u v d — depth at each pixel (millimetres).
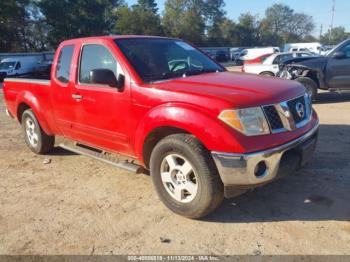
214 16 90625
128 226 3672
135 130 4000
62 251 3305
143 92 3848
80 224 3758
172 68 4383
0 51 49750
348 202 3898
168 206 3850
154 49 4555
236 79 4027
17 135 7680
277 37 111500
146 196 4328
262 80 4023
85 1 55094
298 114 3729
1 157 6145
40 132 5852
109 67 4309
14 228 3742
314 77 10141
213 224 3617
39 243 3449
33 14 52719
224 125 3264
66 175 5148
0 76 25859
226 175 3293
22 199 4422
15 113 6305
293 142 3486
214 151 3295
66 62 4941
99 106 4387
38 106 5570
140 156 4043
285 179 4531
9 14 47844
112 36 4641
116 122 4234
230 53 53344
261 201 4023
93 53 4539
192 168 3512
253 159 3217
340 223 3506
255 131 3299
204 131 3320
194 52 5031
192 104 3455
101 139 4586
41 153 6121
